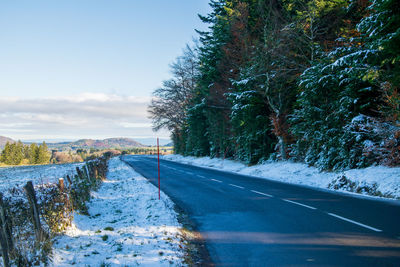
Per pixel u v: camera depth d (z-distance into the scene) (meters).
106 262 4.83
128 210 9.86
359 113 13.91
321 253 5.11
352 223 6.83
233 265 4.88
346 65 14.19
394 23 10.48
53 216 6.37
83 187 10.35
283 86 22.36
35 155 128.50
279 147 22.77
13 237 4.79
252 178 17.95
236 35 25.98
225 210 9.25
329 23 21.22
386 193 9.90
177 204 10.66
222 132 33.59
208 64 31.84
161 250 5.48
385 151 12.34
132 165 35.31
